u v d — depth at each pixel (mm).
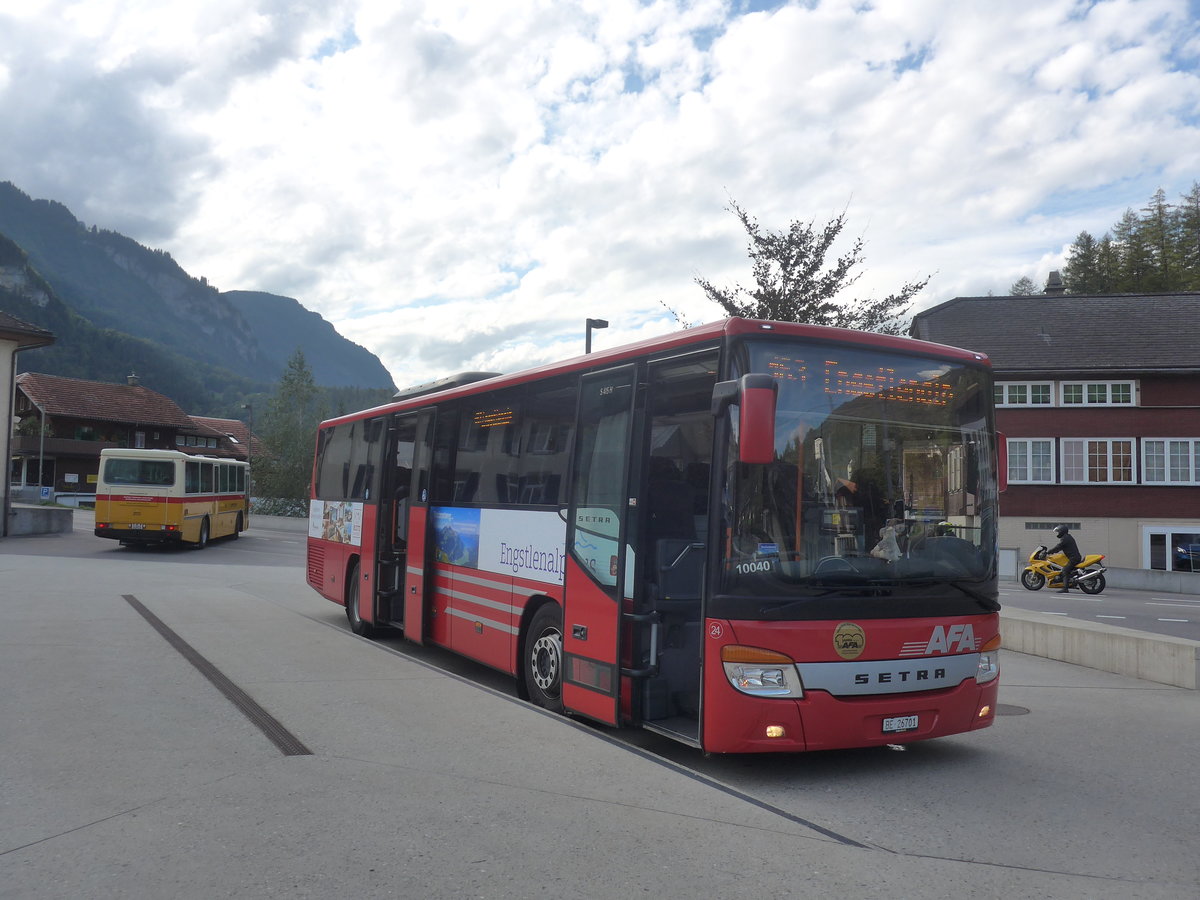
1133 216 65562
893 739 6312
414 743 6559
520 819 5086
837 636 6168
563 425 8219
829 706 6109
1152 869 4809
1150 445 35750
